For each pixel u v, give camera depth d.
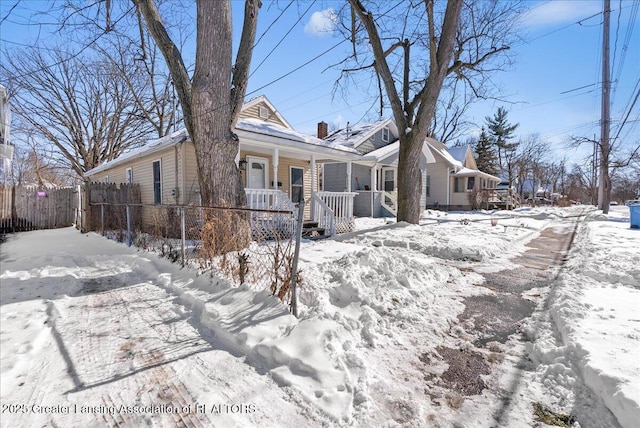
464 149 25.52
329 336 2.45
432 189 22.39
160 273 4.57
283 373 2.15
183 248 4.64
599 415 1.74
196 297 3.47
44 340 2.65
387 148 16.08
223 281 3.67
